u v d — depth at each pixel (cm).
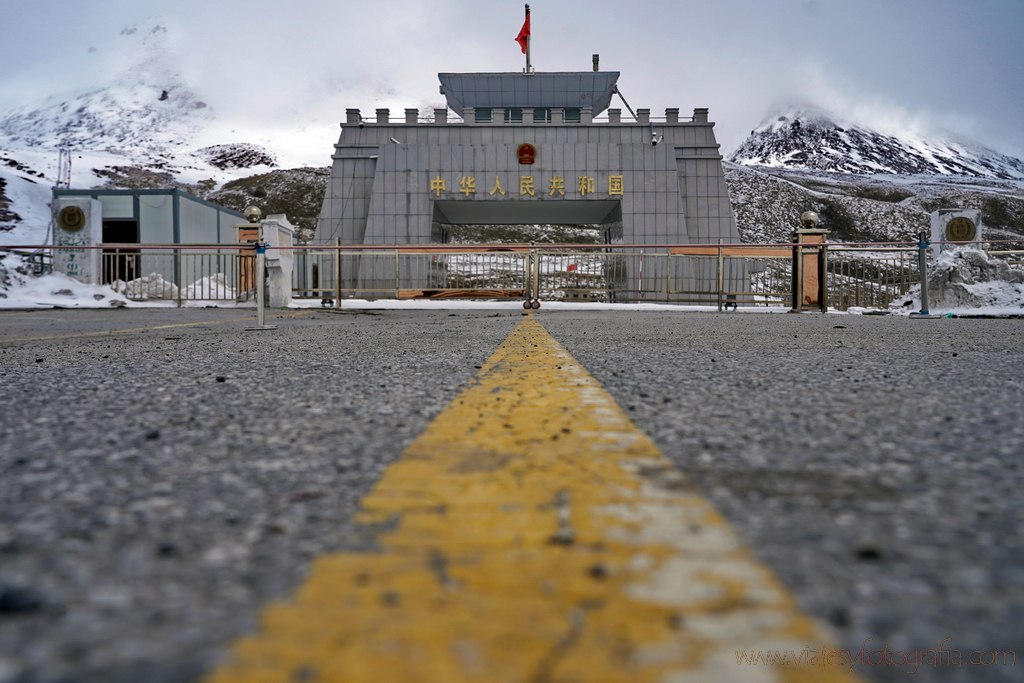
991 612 74
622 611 73
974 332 668
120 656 65
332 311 1386
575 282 1794
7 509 115
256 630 70
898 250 1508
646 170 2256
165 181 10362
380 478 132
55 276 1666
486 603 75
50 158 10600
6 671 62
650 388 263
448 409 216
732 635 68
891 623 71
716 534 98
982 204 12425
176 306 1616
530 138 2352
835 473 135
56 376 325
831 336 597
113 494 124
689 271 2112
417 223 2250
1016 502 115
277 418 205
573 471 136
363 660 64
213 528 104
